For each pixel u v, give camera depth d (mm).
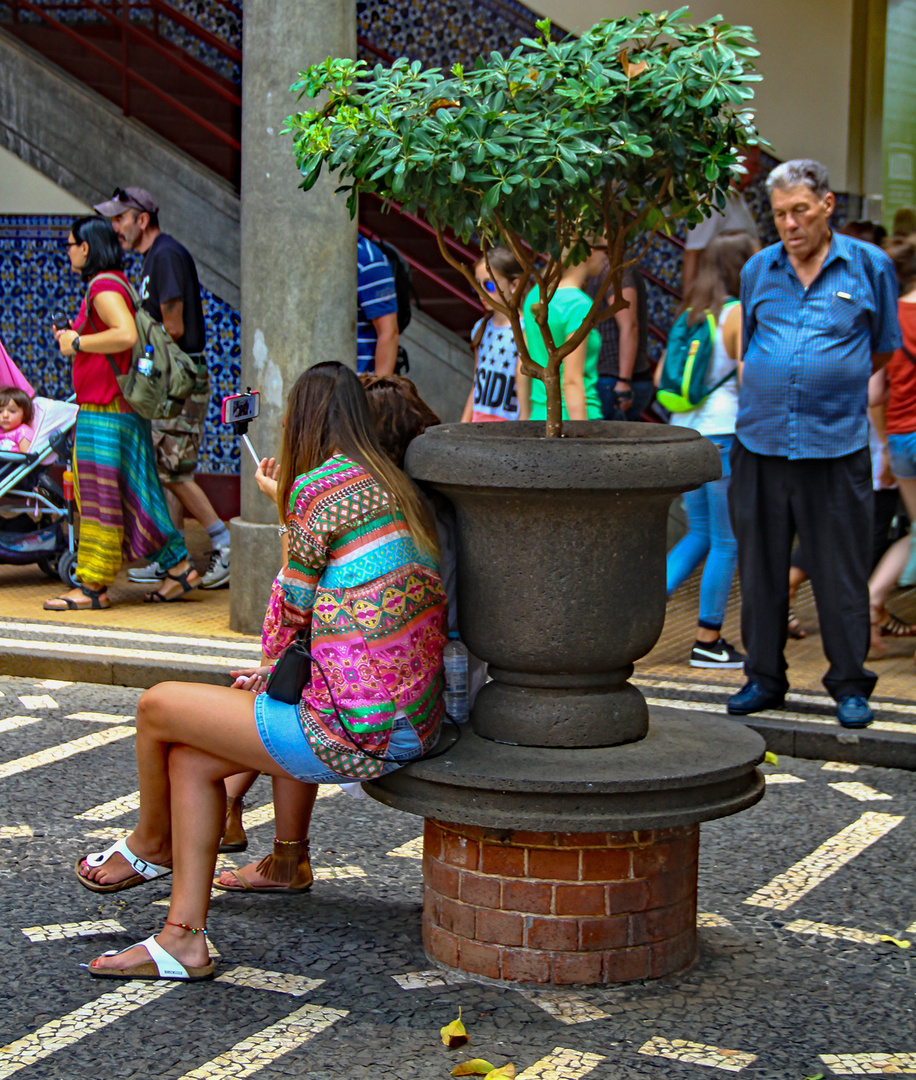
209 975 3449
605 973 3391
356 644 3248
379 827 4613
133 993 3369
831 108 10570
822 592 5367
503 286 5871
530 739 3398
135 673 6230
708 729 3617
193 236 9641
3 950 3615
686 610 7633
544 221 3123
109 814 4660
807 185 5102
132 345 6988
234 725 3330
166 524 7484
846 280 5211
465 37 11023
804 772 5168
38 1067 3012
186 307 7645
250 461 6738
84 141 9797
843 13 10430
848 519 5281
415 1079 2965
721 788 3326
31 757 5258
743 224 6184
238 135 10891
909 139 10836
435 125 3006
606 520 3240
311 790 3975
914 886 4094
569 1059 3051
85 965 3527
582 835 3338
